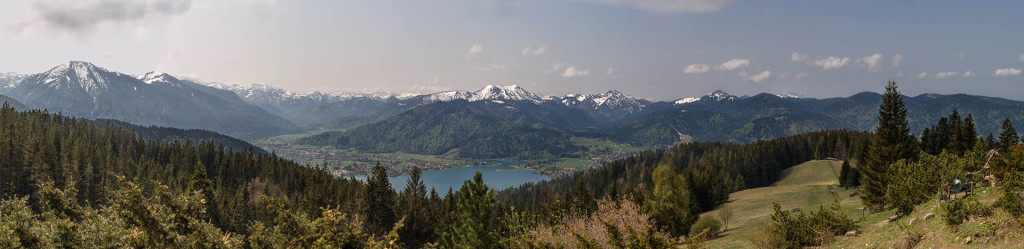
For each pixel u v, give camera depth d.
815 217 41.53
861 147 125.38
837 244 36.88
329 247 21.88
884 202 53.53
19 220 17.48
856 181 90.94
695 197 91.31
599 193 195.25
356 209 83.88
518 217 44.84
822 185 101.50
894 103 67.75
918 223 33.03
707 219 68.31
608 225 21.73
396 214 86.88
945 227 28.86
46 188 21.30
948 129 107.50
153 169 134.88
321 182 129.88
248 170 156.62
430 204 92.50
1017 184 25.22
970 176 41.16
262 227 25.77
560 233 33.22
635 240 20.34
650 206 61.66
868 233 37.34
